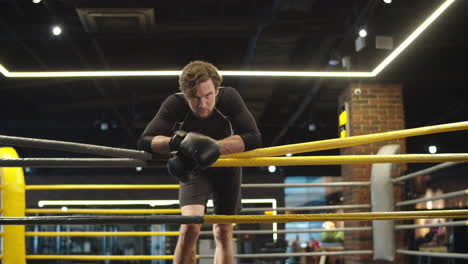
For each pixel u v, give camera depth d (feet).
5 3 22.40
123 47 28.48
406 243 18.54
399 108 24.26
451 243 20.45
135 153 6.66
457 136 43.29
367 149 23.57
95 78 30.01
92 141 44.42
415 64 28.04
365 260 22.39
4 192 15.15
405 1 20.08
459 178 45.93
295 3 20.26
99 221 6.58
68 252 43.09
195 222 6.72
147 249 44.32
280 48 23.94
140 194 46.37
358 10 20.70
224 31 22.98
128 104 37.88
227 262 8.41
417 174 15.42
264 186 16.98
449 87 32.04
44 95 36.78
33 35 23.15
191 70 6.92
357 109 24.14
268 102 35.83
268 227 26.96
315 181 61.00
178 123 8.03
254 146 6.95
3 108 37.29
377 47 20.51
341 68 26.05
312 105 36.24
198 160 6.17
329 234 48.57
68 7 23.25
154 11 22.74
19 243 15.10
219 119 7.68
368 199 23.09
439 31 23.95
